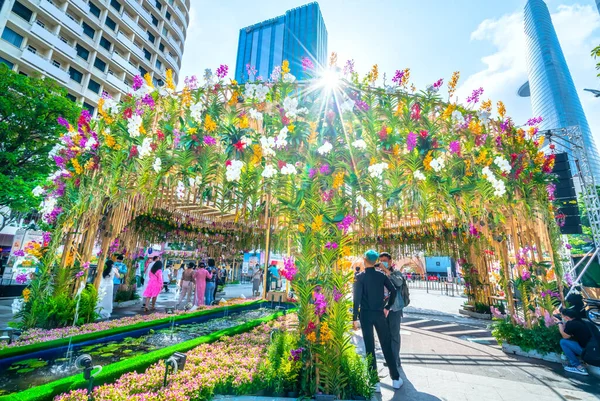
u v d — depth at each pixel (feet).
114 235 20.39
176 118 16.83
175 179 18.33
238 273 82.07
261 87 14.40
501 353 16.67
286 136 12.80
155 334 16.21
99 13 99.55
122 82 102.63
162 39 126.21
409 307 37.58
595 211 28.91
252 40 267.39
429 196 15.26
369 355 10.96
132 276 32.30
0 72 34.60
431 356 15.92
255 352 11.82
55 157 17.46
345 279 10.11
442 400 10.09
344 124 13.48
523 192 16.85
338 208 10.99
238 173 13.51
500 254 18.88
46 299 16.05
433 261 116.98
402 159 14.32
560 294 16.79
